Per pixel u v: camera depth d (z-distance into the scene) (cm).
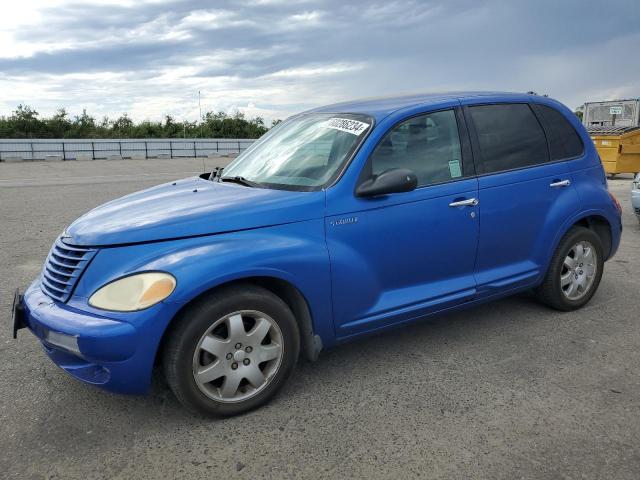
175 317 286
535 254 431
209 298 290
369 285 343
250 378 306
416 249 360
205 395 294
